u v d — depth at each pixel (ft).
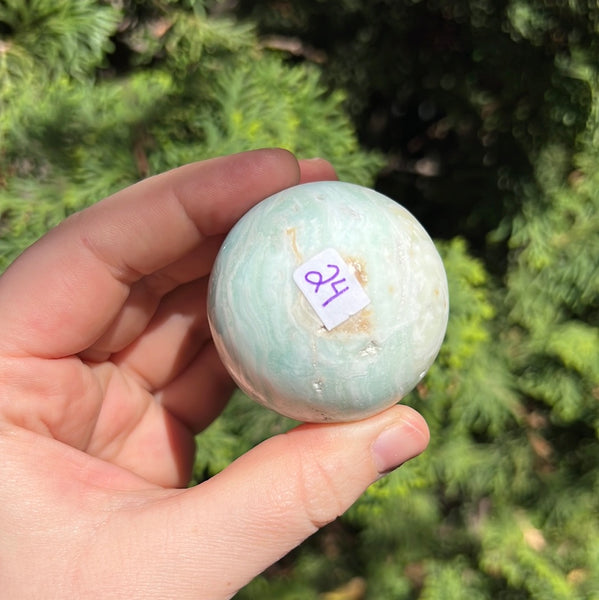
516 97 1.13
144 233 0.61
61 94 0.90
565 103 1.05
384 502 1.05
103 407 0.69
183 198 0.62
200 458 0.97
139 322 0.71
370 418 0.52
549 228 1.10
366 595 1.17
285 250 0.49
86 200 0.90
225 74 0.97
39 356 0.59
